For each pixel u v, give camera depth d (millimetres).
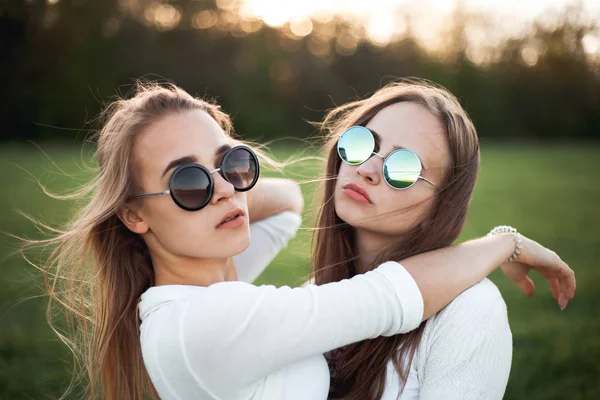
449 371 1533
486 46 37812
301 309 1395
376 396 1664
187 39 37500
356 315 1407
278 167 2230
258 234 2174
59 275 1798
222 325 1387
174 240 1533
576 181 16156
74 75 33000
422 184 1729
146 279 1751
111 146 1589
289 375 1525
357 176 1775
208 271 1620
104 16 34750
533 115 37156
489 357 1550
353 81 38594
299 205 2352
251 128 36969
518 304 5113
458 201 1769
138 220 1588
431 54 38688
